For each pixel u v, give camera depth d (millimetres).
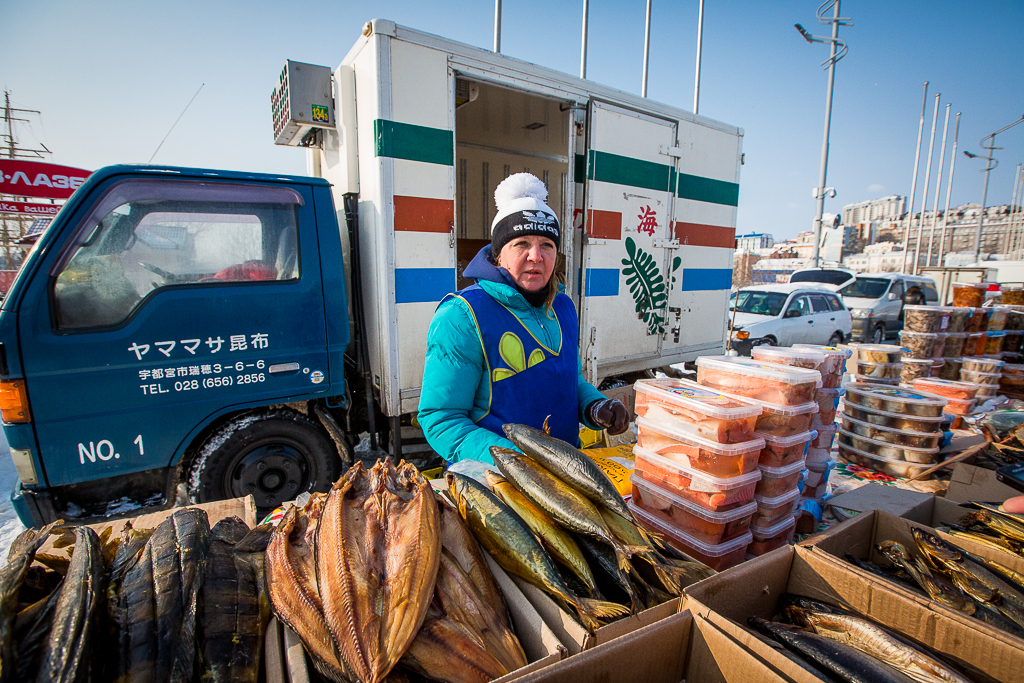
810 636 1296
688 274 5453
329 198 3320
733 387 2193
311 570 1104
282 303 3148
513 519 1245
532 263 1847
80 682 875
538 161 6457
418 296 3541
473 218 6020
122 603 1037
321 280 3266
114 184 2697
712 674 1121
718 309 5934
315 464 3344
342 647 966
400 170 3393
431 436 1765
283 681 959
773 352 2701
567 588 1156
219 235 2990
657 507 1990
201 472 3018
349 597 1011
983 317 6090
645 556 1244
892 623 1378
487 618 1098
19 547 1110
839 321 10430
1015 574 1621
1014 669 1164
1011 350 6695
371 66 3305
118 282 2719
